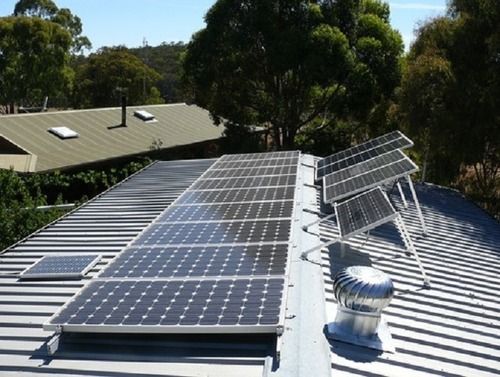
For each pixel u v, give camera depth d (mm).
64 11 61188
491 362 6609
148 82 63000
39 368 5680
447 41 21656
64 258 8969
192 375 5324
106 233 10508
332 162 14258
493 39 19969
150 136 31609
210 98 31938
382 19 32562
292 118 31906
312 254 8461
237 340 5848
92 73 61344
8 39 51125
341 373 5508
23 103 60906
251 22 28422
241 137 32375
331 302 7129
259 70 31031
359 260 9281
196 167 16516
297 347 5637
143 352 5773
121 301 6184
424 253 10594
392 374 5691
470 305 8344
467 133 20891
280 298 5938
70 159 25125
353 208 9164
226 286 6352
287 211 9672
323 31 27703
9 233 15055
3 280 8352
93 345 5957
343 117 31375
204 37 30062
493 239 12742
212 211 10086
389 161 11055
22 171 22234
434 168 24203
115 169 25031
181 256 7512
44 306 7340
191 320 5641
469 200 17188
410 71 21750
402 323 7203
